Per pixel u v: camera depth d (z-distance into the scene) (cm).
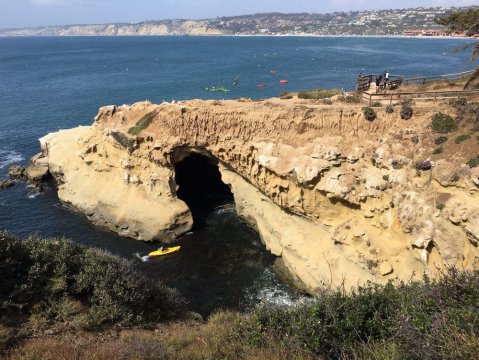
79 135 5803
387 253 3177
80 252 2545
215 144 4453
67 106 10119
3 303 1902
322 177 3556
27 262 2203
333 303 1443
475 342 898
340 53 19450
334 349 1274
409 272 3017
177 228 4612
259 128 4159
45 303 2003
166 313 2430
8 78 15300
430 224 2859
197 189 5712
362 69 13325
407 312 1193
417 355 1000
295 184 3738
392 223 3155
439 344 983
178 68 16325
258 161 4050
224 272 3966
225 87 11331
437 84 4425
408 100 3725
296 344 1330
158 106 4900
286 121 3988
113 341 1831
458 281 1220
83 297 2186
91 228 4941
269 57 19038
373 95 3988
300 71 13625
